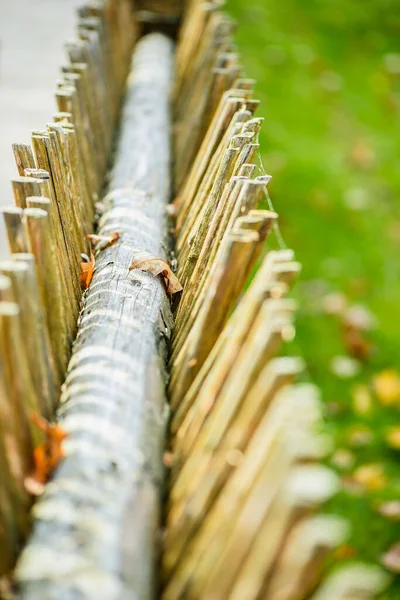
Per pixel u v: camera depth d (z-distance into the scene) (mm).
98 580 850
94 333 1094
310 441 803
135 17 2924
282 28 4402
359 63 4297
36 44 2828
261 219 997
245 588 818
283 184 3018
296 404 831
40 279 1024
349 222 2938
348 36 4535
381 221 3018
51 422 1001
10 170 1857
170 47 2814
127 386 1017
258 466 833
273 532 801
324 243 2811
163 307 1204
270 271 932
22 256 945
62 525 885
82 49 1677
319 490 785
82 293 1254
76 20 3180
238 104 1352
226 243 1003
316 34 4449
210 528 872
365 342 2346
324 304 2490
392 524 1658
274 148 3234
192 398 1006
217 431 904
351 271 2701
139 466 944
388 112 3895
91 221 1462
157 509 936
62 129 1243
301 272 2641
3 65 2568
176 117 2172
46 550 870
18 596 856
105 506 898
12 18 3139
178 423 1017
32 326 946
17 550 902
